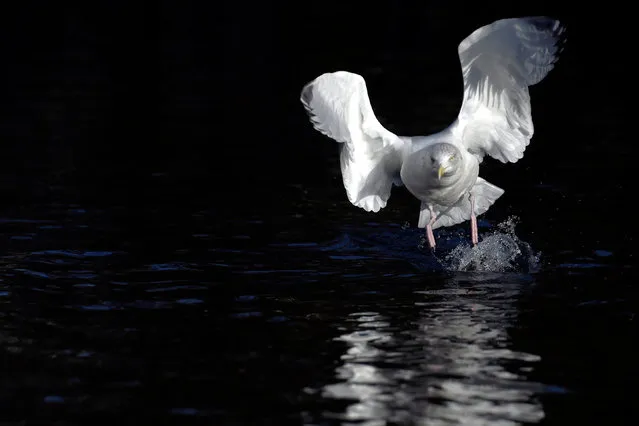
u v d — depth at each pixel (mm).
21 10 34750
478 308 10656
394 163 12734
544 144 19531
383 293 11234
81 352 9375
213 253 12828
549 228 13938
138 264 12305
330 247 13203
